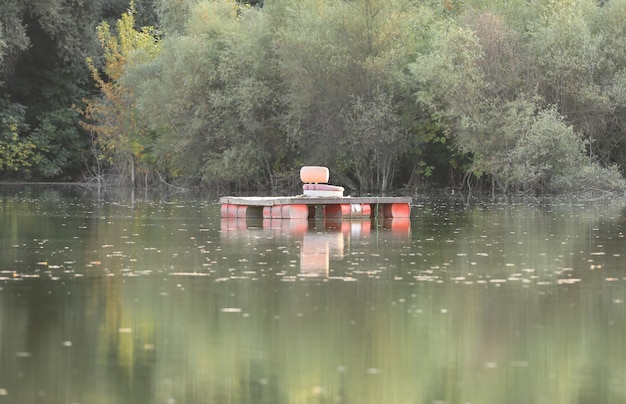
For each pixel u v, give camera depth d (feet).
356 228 122.52
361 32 229.25
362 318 58.39
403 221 135.33
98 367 47.37
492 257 88.84
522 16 230.68
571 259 87.10
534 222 132.57
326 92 229.66
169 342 52.21
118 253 92.17
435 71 213.05
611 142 225.35
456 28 215.51
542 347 51.08
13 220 136.26
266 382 44.83
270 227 124.36
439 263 84.07
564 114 216.13
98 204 180.65
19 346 51.37
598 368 47.06
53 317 58.80
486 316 59.06
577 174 209.15
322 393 43.19
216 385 44.42
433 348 50.88
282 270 79.41
